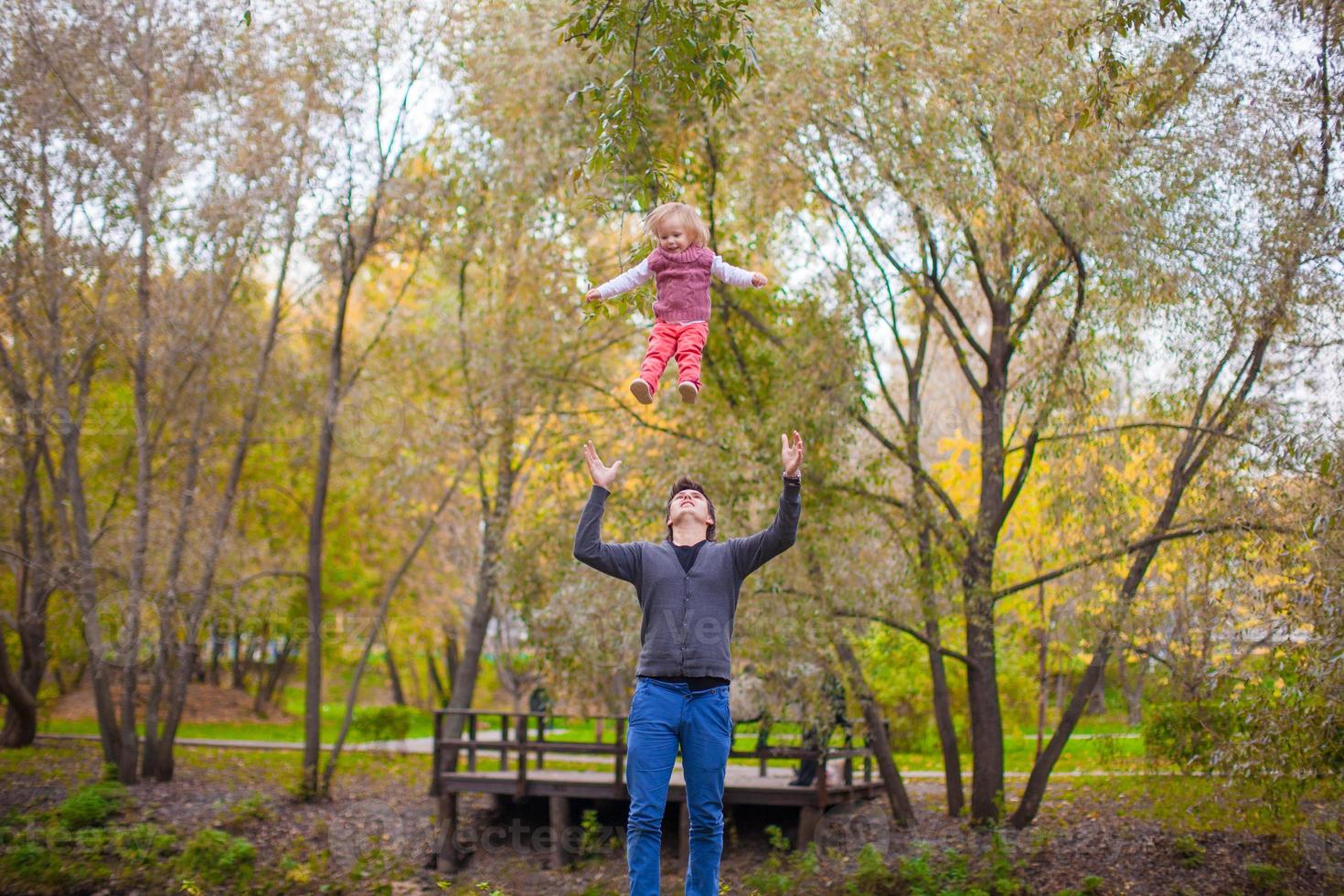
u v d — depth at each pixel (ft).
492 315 42.78
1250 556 27.04
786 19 29.14
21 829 31.37
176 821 34.42
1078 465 30.76
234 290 43.16
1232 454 27.63
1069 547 31.83
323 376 48.03
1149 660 31.45
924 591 33.06
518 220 38.17
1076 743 50.08
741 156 32.58
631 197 19.47
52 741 50.47
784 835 34.60
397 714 60.49
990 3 27.48
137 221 39.11
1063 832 31.04
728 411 34.68
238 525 54.39
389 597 45.39
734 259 35.04
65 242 38.58
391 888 29.73
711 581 12.96
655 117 31.58
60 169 37.22
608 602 33.22
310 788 39.99
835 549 32.30
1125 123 27.12
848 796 35.22
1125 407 32.60
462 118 40.09
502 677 65.10
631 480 35.65
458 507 55.16
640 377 13.38
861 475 33.99
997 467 32.99
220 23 37.52
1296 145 25.40
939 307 37.04
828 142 30.86
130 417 52.37
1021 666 49.21
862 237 32.30
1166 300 27.20
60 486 44.73
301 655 88.94
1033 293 31.14
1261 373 27.96
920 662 47.93
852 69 29.04
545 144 34.35
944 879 26.91
